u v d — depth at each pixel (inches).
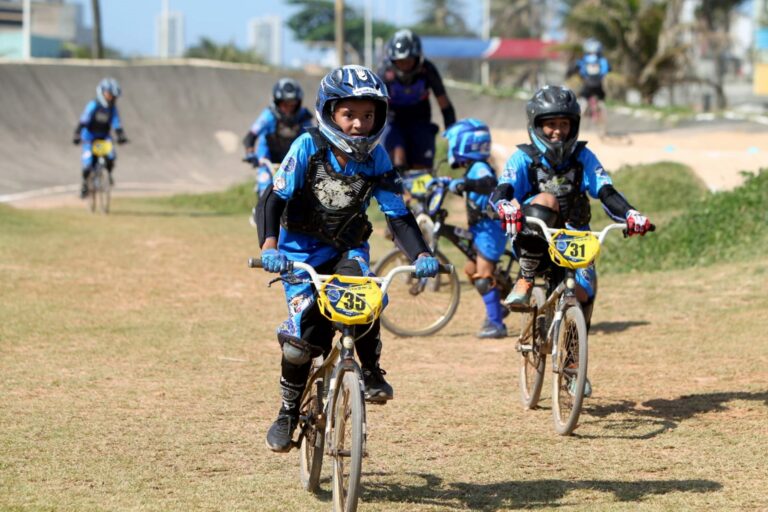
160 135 2294.5
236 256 875.4
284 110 848.9
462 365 509.0
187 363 498.0
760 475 326.3
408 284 597.3
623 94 2819.9
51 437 369.7
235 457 351.3
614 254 831.1
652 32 2652.6
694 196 1077.8
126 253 869.2
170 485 319.6
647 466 338.6
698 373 474.3
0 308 618.5
